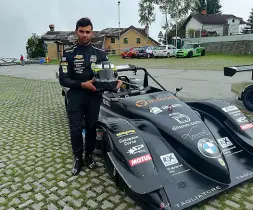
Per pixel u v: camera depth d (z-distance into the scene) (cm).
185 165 282
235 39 2991
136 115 345
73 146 346
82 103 330
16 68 2652
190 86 994
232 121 338
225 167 271
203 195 250
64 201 292
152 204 237
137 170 251
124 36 4781
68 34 5012
